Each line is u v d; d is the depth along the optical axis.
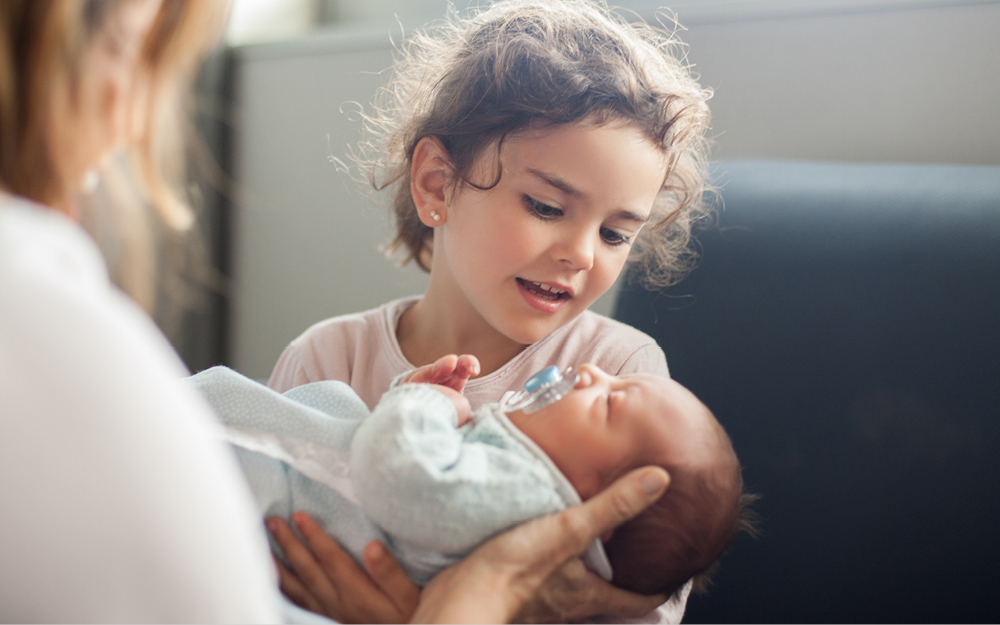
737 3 1.23
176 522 0.33
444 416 0.71
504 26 0.90
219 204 1.90
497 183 0.78
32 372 0.31
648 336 0.98
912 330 0.84
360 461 0.64
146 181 0.48
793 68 1.20
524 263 0.77
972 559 0.75
